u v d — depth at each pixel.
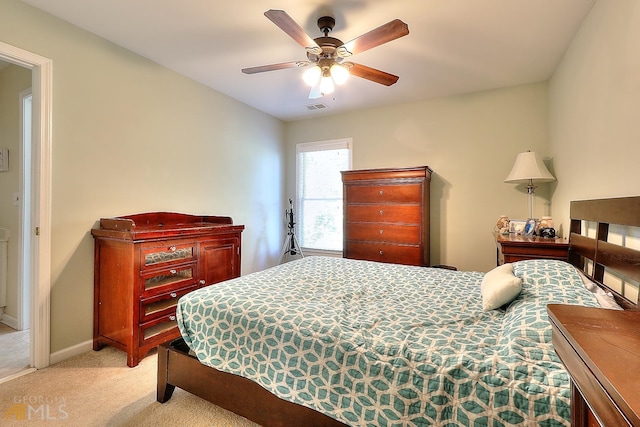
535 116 3.27
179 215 3.09
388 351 1.19
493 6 2.02
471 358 1.10
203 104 3.43
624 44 1.55
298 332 1.36
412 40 2.44
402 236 3.48
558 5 1.99
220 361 1.51
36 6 2.10
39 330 2.14
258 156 4.27
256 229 4.25
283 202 4.79
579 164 2.22
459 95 3.63
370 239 3.65
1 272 2.90
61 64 2.24
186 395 1.84
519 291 1.48
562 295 1.37
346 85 3.37
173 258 2.53
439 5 2.02
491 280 1.66
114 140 2.59
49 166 2.18
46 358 2.16
